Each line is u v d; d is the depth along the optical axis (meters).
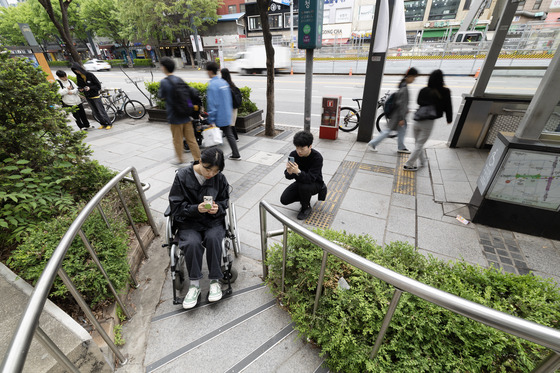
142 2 23.12
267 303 2.21
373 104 5.63
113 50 40.16
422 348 1.55
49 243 1.85
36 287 1.06
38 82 2.59
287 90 12.52
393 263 2.05
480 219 3.22
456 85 11.91
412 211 3.56
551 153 2.62
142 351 1.82
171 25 25.95
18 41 35.53
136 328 1.98
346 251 1.31
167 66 4.20
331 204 3.75
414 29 27.50
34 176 2.39
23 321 0.92
